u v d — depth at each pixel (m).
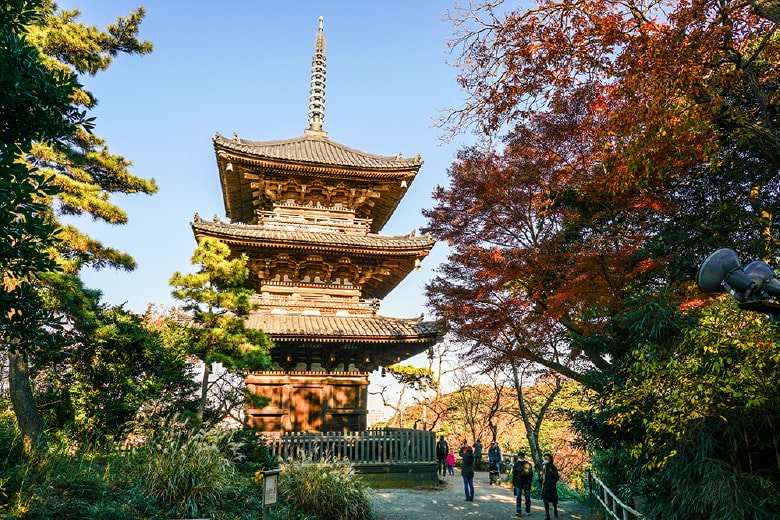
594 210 15.90
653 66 9.27
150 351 16.86
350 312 24.89
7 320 7.72
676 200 15.18
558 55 10.26
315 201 26.97
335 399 23.48
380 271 25.81
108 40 16.64
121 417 15.89
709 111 9.27
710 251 13.74
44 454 11.21
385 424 46.97
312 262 24.94
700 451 7.94
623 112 10.01
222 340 16.58
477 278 17.95
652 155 10.36
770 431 8.05
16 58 7.28
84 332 15.15
